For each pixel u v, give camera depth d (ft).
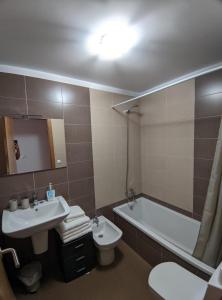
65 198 6.86
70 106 6.79
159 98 8.00
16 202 5.51
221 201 4.50
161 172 8.27
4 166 5.47
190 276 4.18
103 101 7.76
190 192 6.97
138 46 4.52
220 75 5.60
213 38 4.21
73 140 6.95
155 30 3.86
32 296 5.29
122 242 7.68
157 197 8.63
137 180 9.39
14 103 5.57
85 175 7.37
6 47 4.42
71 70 6.01
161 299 3.71
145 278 5.76
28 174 5.96
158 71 6.22
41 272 5.69
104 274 6.01
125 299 5.06
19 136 5.73
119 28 3.74
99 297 5.16
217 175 4.57
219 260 4.56
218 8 3.20
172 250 5.24
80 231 5.90
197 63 5.61
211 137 6.03
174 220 7.52
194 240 6.72
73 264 5.79
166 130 7.80
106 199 8.14
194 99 6.48
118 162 8.50
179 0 2.99
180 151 7.23
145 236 6.38
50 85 6.27
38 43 4.27
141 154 9.41
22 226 4.51
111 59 5.22
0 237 5.46
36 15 3.28
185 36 4.10
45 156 6.28
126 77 6.79
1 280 3.63
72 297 5.20
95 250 6.41
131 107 8.77
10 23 3.48
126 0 2.97
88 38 4.11
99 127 7.70
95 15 3.34
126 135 8.71
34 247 5.41
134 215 8.88
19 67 5.62
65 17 3.36
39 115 6.06
